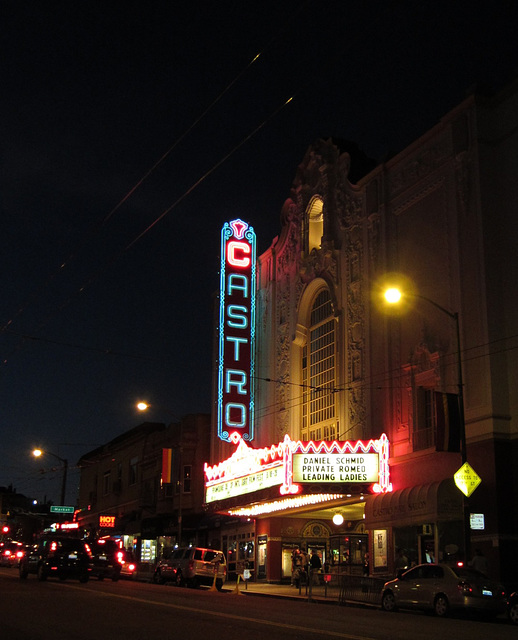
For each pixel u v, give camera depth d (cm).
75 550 3200
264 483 3359
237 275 4222
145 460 5888
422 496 2742
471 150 2866
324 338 3809
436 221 3027
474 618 2092
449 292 2898
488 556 2512
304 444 3092
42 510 9675
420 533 2861
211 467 4066
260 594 3114
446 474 2784
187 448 5181
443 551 2709
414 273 3116
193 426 5206
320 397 3772
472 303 2767
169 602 2139
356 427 3366
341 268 3644
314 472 3048
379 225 3356
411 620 1877
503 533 2495
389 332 3212
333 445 3073
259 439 4241
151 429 6025
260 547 4022
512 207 2739
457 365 2572
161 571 3628
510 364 2648
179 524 4194
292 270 4144
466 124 2900
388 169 3378
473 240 2803
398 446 3066
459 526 2694
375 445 3062
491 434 2578
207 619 1673
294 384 3972
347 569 3338
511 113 2797
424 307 3030
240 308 4175
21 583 2938
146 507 5619
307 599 2820
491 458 2566
